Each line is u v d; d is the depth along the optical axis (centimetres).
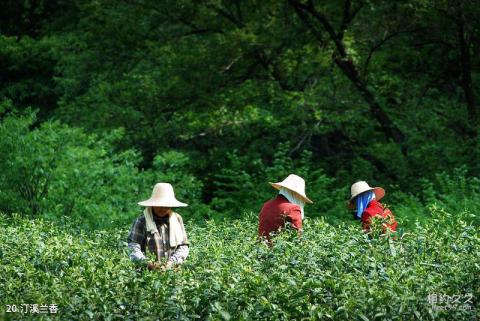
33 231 1548
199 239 1641
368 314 1036
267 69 3534
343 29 3378
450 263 1265
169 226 1355
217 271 1126
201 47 3478
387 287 1095
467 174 3177
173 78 3484
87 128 3534
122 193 2533
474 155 3206
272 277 1100
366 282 1081
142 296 1073
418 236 1370
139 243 1342
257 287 1076
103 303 1054
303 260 1227
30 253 1329
